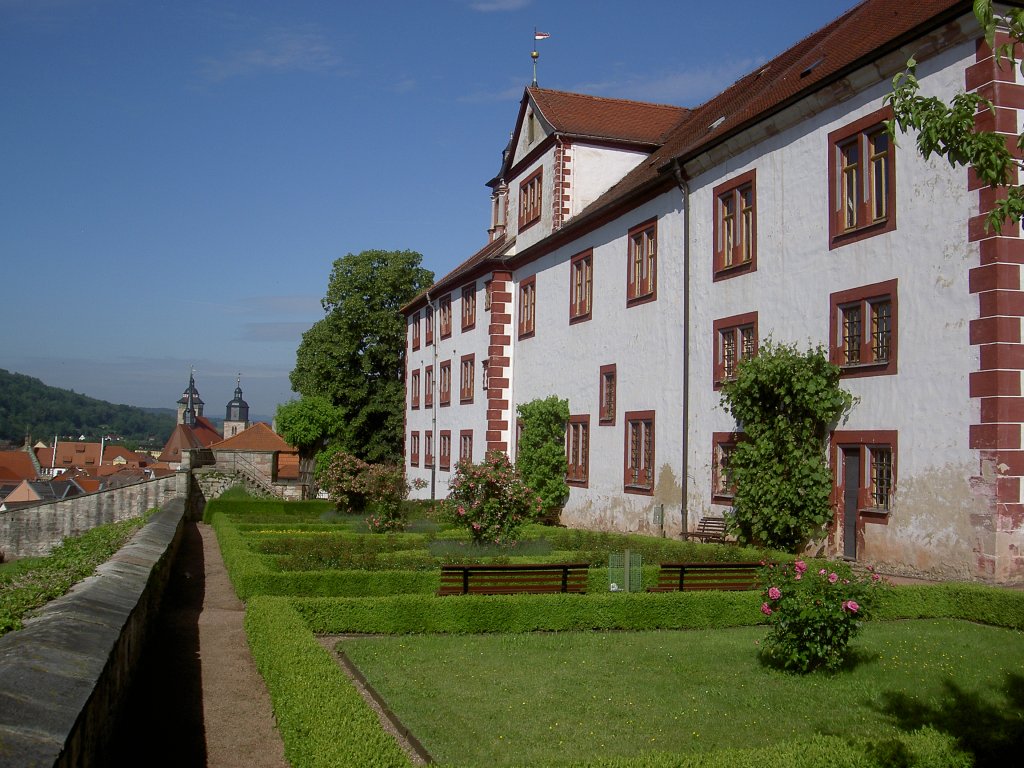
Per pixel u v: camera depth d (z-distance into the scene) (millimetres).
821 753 6371
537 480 30500
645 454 25578
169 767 7051
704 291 22609
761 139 20438
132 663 8727
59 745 3646
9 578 7867
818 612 9969
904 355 16188
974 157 7590
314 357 57594
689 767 6023
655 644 11953
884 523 16391
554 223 32094
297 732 6043
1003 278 14461
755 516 18922
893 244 16531
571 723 8430
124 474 110812
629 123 33719
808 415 18125
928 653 11016
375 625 12617
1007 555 14234
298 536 21766
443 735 8070
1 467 106812
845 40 21266
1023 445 14453
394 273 56688
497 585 13867
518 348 35375
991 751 6664
